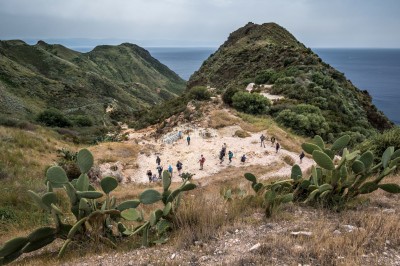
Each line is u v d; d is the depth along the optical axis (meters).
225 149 25.03
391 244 3.86
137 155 26.73
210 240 4.22
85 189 4.68
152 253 4.00
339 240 3.84
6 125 26.41
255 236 4.28
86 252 4.26
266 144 28.44
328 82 45.62
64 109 75.06
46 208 4.37
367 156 5.39
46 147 21.03
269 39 81.06
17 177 13.17
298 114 33.88
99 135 42.16
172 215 4.84
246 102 36.78
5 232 6.80
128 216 4.42
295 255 3.60
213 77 71.81
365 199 5.91
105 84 115.25
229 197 6.45
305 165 24.77
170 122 35.50
